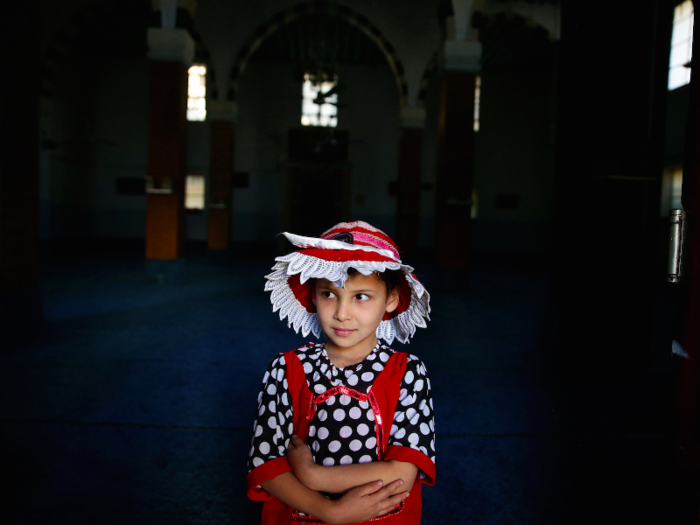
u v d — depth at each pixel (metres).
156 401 3.01
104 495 1.96
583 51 3.56
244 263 13.10
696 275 0.98
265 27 12.14
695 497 0.96
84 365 3.71
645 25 3.44
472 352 4.43
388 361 1.02
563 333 3.54
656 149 3.44
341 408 0.97
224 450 2.39
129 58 15.53
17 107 4.15
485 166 15.90
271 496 1.02
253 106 15.64
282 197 15.62
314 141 14.25
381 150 15.75
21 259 4.35
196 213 15.88
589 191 3.46
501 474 2.19
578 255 3.45
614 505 1.96
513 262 16.02
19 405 2.86
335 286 0.93
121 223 15.88
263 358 4.10
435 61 12.94
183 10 8.25
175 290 7.87
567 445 2.48
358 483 0.89
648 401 3.03
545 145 15.80
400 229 13.07
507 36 13.09
